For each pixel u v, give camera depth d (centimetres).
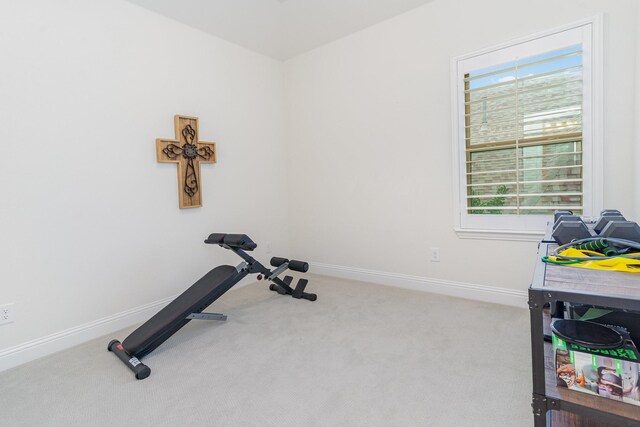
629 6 219
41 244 225
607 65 229
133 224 274
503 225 277
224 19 325
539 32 249
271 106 403
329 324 256
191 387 180
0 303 208
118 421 154
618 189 230
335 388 175
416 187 323
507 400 161
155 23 287
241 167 367
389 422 149
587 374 98
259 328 253
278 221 417
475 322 250
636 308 83
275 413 157
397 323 254
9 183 212
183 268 312
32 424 154
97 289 253
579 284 96
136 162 276
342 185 377
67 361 213
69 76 237
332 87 375
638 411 91
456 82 289
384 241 350
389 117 335
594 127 233
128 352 204
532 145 260
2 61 208
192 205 314
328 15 339
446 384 175
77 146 241
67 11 235
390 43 327
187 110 312
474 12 278
